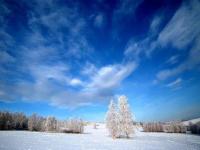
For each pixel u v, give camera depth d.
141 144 45.34
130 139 64.75
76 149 33.22
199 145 44.69
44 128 120.62
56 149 32.44
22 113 126.50
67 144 42.41
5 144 36.97
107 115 71.31
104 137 74.94
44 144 40.44
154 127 139.50
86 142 49.38
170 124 132.62
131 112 70.12
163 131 137.00
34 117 123.00
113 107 71.00
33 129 119.75
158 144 46.38
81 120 122.12
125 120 68.81
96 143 46.75
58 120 124.38
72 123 119.62
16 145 36.03
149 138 71.88
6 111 114.00
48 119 121.19
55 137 67.56
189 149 35.97
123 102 70.12
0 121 106.00
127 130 68.12
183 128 121.81
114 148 35.88
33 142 44.06
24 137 59.94
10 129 113.38
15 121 115.88
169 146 41.72
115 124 68.81
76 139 60.75
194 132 113.50
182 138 73.75
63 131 119.44
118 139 64.19
